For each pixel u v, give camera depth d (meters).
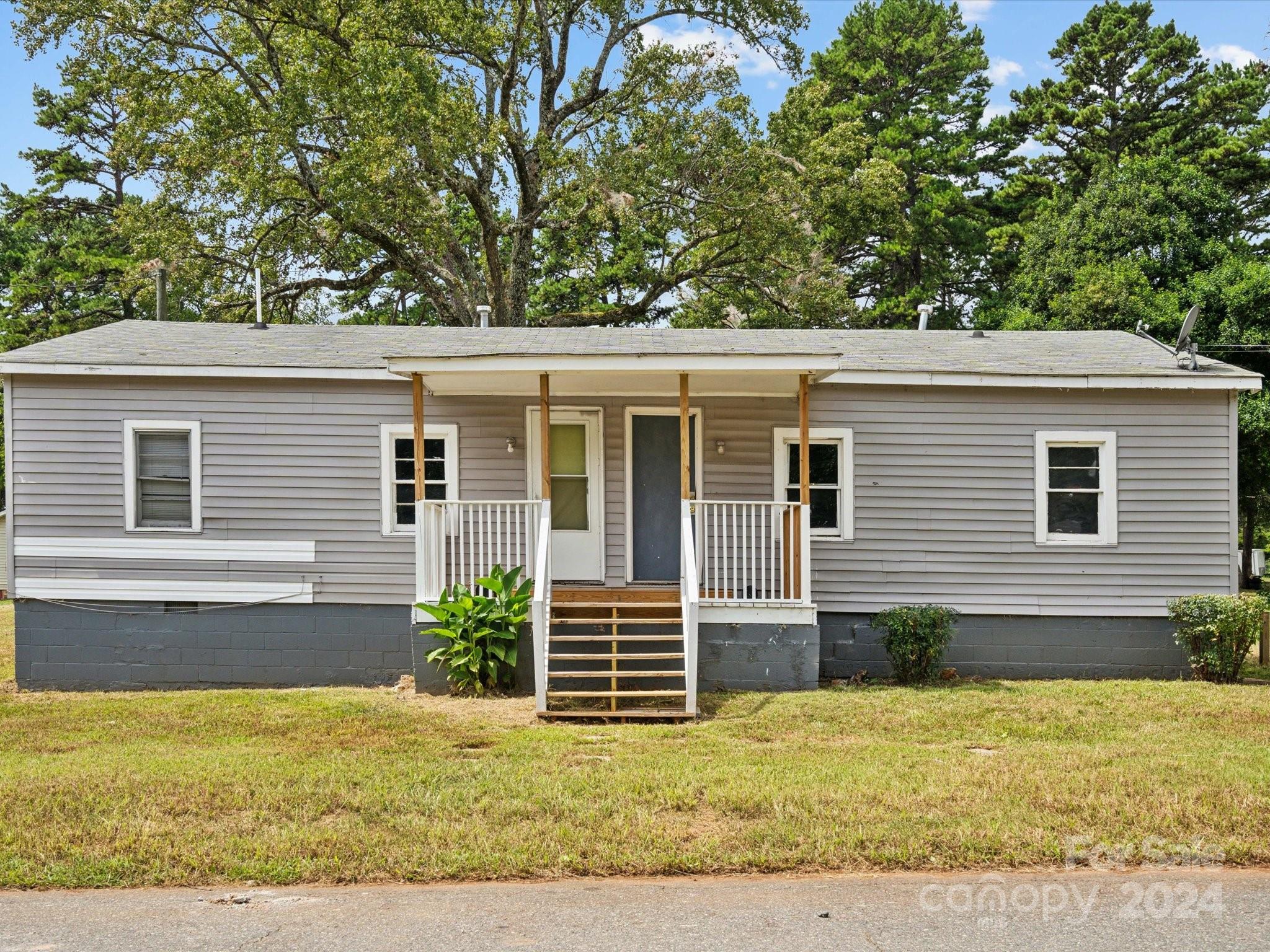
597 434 14.01
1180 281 29.59
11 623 21.59
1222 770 8.33
